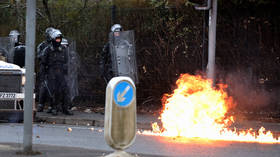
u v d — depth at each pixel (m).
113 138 9.91
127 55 24.77
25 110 12.81
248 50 25.44
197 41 26.19
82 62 28.48
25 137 12.94
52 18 29.86
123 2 29.55
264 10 25.09
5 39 24.89
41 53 23.86
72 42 25.83
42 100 24.55
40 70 24.09
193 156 13.97
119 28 24.88
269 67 25.20
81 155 13.23
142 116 23.97
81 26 28.80
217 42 25.86
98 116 23.50
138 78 27.31
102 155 13.33
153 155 13.83
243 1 25.14
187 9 26.47
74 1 31.03
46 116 23.00
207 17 25.62
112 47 24.72
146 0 28.97
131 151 14.52
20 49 24.09
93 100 28.25
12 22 31.48
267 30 25.17
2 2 32.12
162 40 26.97
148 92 27.36
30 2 12.47
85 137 17.44
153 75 27.19
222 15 25.72
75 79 25.56
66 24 29.23
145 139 17.16
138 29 27.39
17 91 20.50
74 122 22.34
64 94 23.81
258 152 15.02
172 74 26.75
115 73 24.61
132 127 10.11
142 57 27.38
